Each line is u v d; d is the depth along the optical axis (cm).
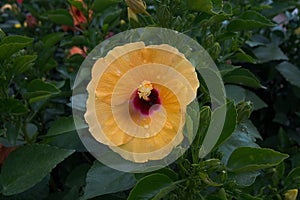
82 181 90
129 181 75
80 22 107
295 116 126
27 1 133
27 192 86
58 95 97
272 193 85
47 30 129
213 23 87
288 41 131
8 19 151
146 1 85
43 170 76
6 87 84
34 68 103
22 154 78
